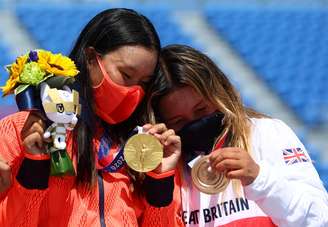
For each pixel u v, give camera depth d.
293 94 38.34
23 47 40.59
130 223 8.15
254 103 37.56
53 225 8.03
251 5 47.22
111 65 8.19
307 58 41.94
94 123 8.31
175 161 8.34
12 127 7.82
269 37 43.84
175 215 8.51
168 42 43.31
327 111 36.94
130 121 8.89
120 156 8.31
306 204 8.20
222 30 44.38
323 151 33.09
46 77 7.52
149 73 8.34
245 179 8.09
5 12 43.72
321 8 46.91
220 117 8.98
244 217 8.71
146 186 8.36
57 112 7.46
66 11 44.09
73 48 8.59
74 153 8.15
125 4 46.00
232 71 40.78
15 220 7.72
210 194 8.30
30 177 7.44
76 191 8.07
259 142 8.99
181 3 46.47
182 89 8.88
